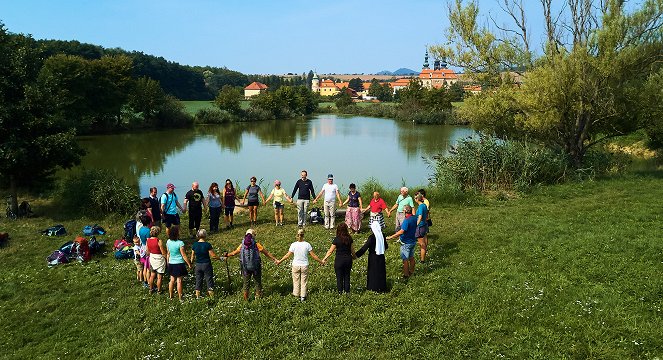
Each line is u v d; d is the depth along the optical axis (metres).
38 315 10.26
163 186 30.61
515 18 25.73
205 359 7.97
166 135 69.25
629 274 10.20
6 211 18.75
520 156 22.25
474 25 25.59
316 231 16.25
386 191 22.38
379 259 10.26
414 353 7.86
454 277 10.84
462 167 22.48
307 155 46.38
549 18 24.38
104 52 140.00
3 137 17.95
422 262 12.11
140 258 11.41
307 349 8.16
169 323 9.47
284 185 31.22
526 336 8.02
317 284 11.00
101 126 71.88
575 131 24.30
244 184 31.39
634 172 24.41
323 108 151.25
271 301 9.97
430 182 23.86
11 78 18.72
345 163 41.00
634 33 21.92
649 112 22.83
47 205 20.66
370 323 8.80
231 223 17.09
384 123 97.19
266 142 59.44
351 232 15.75
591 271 10.52
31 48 19.86
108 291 11.32
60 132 19.33
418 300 9.68
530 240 13.27
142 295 10.88
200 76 181.00
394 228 16.12
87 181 19.78
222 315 9.42
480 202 19.45
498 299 9.48
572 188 20.86
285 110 114.19
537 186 21.39
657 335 7.71
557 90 22.61
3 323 9.91
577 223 15.02
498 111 24.59
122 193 19.17
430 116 94.69
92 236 15.75
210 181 32.41
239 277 11.78
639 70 22.56
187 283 11.48
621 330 7.97
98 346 8.88
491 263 11.65
